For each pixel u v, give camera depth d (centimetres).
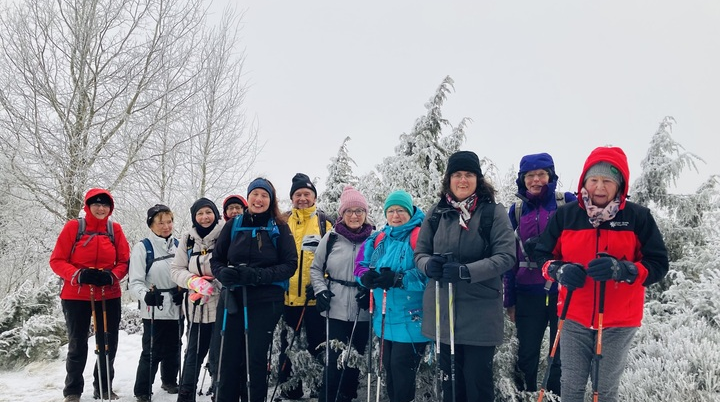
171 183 1345
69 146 1171
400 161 525
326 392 397
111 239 465
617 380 295
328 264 427
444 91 536
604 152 292
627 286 288
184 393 439
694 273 534
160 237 493
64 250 446
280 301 403
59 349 642
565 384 302
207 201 462
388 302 376
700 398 358
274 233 402
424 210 493
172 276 450
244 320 391
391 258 378
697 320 464
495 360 395
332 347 407
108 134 1234
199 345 443
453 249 343
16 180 1135
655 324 466
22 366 603
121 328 839
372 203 552
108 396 459
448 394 347
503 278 401
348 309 415
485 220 340
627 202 298
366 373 434
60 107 1198
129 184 1248
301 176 486
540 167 389
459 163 350
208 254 450
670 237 556
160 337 478
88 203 454
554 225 316
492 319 335
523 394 384
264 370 390
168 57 1295
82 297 445
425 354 391
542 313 382
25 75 1124
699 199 546
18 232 1155
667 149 554
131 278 466
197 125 1409
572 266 281
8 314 656
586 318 295
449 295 336
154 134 1310
